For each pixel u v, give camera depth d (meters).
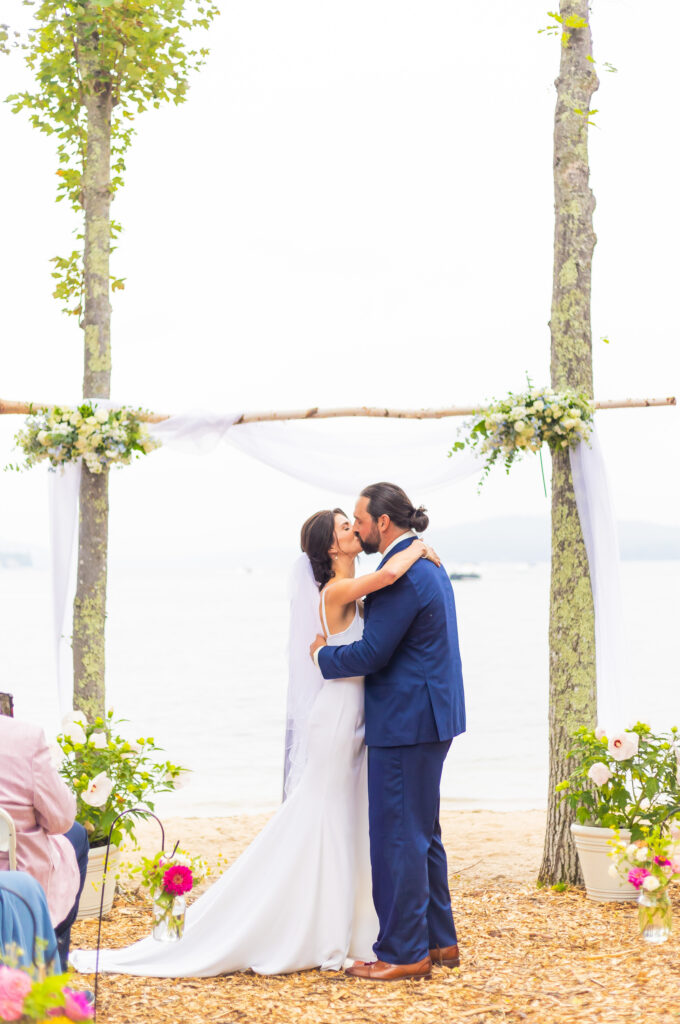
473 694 20.86
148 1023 3.47
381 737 4.07
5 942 2.65
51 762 3.36
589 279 6.05
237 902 4.19
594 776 5.43
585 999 3.69
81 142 6.67
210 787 11.22
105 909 5.21
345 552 4.42
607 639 5.74
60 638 5.65
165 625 46.38
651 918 4.43
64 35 6.34
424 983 3.94
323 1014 3.58
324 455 5.72
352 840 4.27
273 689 22.73
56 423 5.52
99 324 6.17
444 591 4.16
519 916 5.12
